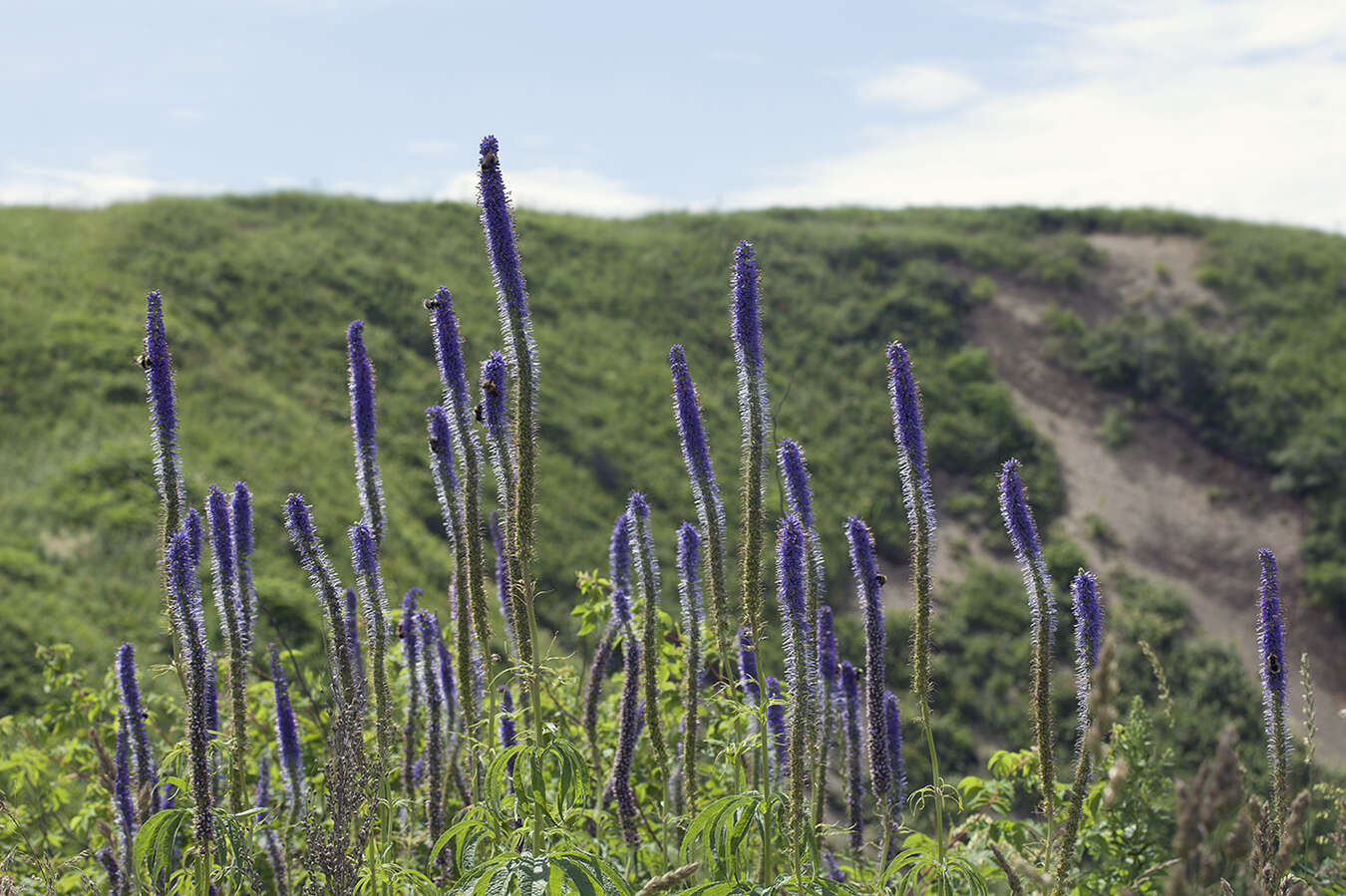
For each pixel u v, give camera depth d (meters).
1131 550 43.31
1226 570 42.22
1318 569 41.44
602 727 6.17
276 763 5.77
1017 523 3.76
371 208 57.22
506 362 3.97
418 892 4.08
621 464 41.12
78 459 30.59
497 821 3.71
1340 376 51.25
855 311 55.56
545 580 29.00
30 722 7.09
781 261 58.97
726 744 4.54
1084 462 48.00
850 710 4.62
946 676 32.66
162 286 44.28
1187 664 33.69
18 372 34.66
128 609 24.50
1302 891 2.79
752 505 4.15
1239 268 59.91
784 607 3.75
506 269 3.91
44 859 4.47
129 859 4.40
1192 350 52.19
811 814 3.85
